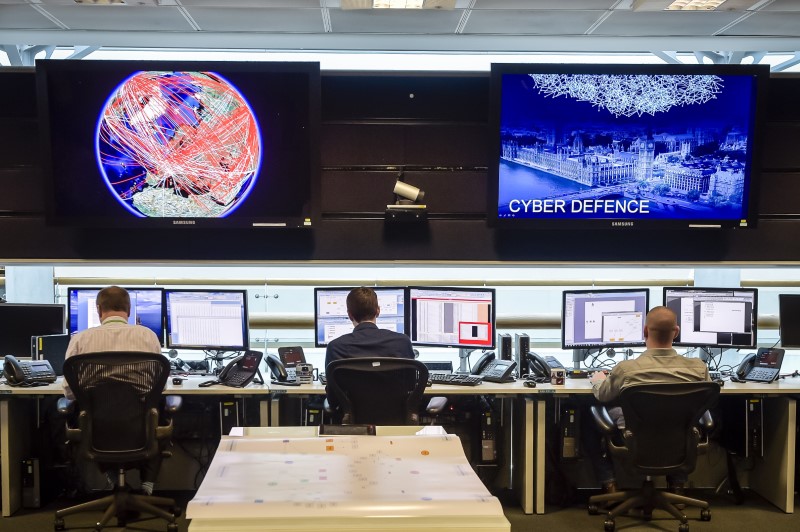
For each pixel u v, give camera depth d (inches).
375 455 46.9
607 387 135.7
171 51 191.0
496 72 150.5
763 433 158.7
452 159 164.9
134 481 161.5
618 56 191.5
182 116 150.4
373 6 145.5
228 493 40.3
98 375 124.5
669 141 153.1
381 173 164.6
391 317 164.1
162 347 161.8
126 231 164.2
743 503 157.5
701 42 176.4
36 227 163.0
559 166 154.3
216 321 160.1
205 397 158.9
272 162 153.1
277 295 183.5
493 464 155.5
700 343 163.0
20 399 149.7
